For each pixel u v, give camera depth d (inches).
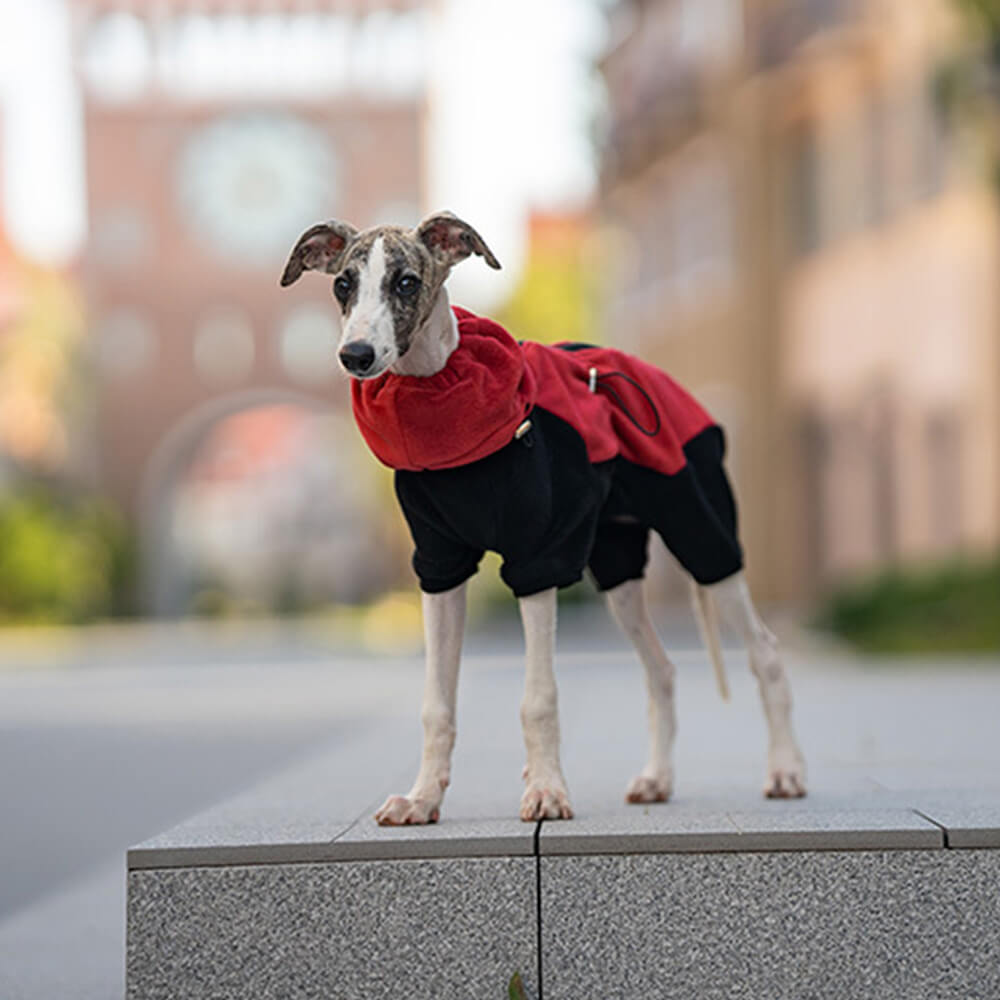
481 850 171.2
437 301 186.2
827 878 170.2
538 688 191.5
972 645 584.4
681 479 212.5
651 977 170.7
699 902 170.7
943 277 745.6
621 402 210.5
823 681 473.1
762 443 909.2
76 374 1601.9
